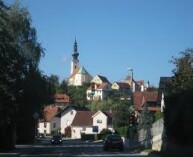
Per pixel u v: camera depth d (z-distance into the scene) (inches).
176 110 1294.3
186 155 1198.3
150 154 1636.3
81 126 5246.1
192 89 1232.8
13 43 1667.1
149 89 4574.3
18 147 2247.8
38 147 2389.3
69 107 5733.3
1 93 1588.3
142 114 2370.8
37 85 2033.7
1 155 1504.7
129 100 3823.8
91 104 6176.2
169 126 1350.9
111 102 5664.4
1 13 1396.4
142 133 2309.3
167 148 1462.8
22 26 2086.6
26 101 2000.5
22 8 2135.8
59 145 2913.4
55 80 2642.7
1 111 1667.1
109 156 1605.6
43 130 6038.4
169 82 1654.8
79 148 2386.8
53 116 6058.1
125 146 2694.4
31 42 2126.0
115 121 3828.7
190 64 1653.5
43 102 2279.8
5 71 1502.2
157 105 3336.6
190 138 1182.3
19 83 1804.9
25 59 1909.4
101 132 4446.4
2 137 1855.3
